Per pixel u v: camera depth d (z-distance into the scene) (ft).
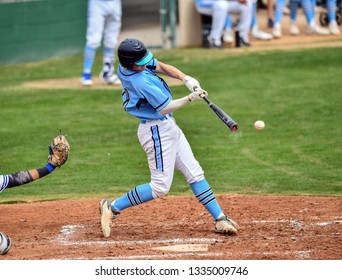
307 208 88.89
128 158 119.96
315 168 111.45
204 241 75.31
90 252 72.08
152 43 221.05
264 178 106.63
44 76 190.60
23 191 102.83
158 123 74.02
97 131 137.69
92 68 200.54
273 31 225.56
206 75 180.24
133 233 79.30
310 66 186.91
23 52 209.15
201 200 77.87
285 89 165.48
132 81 72.49
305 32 231.91
